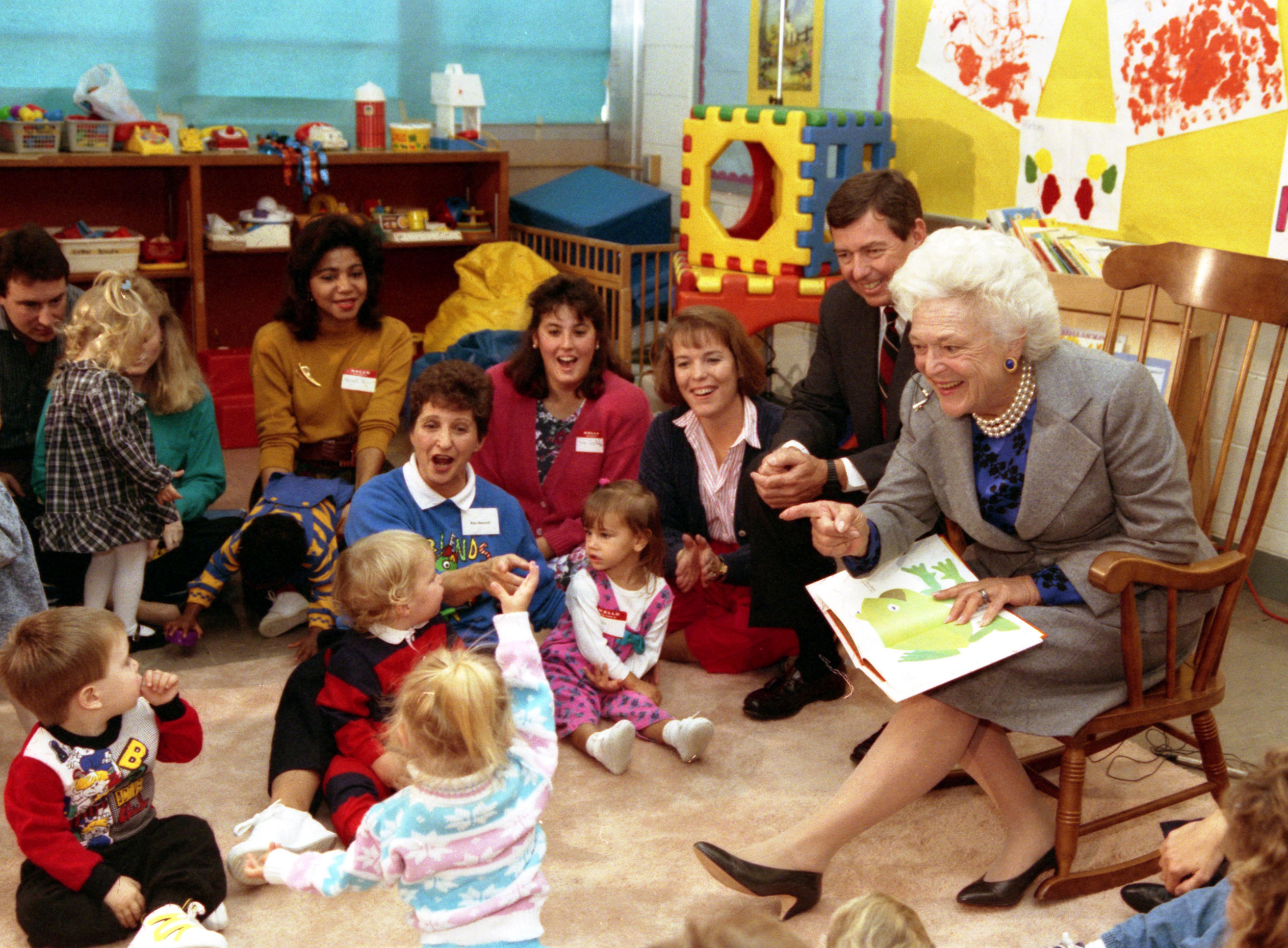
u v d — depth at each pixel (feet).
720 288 13.20
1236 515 6.86
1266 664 9.57
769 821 7.32
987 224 12.30
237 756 8.00
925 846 7.09
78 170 15.43
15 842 7.02
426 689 5.31
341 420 11.13
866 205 8.27
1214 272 7.11
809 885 6.35
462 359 14.52
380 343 11.03
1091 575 6.07
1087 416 6.27
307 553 9.62
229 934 6.28
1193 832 5.75
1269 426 10.52
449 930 5.42
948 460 6.81
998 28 12.00
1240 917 3.72
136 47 15.78
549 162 18.95
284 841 6.56
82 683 5.95
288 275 10.71
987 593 6.64
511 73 18.31
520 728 5.81
